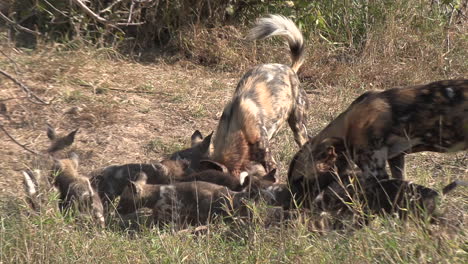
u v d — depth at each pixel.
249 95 14.12
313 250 9.71
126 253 10.36
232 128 13.61
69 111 16.28
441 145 10.74
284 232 10.29
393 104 10.77
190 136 15.83
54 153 14.01
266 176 12.29
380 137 10.81
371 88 18.97
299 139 15.34
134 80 18.44
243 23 21.25
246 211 11.45
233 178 12.56
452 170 13.60
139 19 20.48
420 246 9.01
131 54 20.14
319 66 20.03
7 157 14.18
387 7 21.27
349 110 11.22
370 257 9.20
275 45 20.80
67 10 19.58
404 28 21.11
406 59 20.28
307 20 20.58
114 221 11.90
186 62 20.30
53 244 10.21
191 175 12.77
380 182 10.70
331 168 11.28
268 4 21.05
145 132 15.84
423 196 10.09
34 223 10.72
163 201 12.06
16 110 16.16
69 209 11.50
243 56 20.38
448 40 20.80
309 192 11.32
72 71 18.09
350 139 11.05
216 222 11.36
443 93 10.55
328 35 21.30
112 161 14.42
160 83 18.62
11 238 10.27
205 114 17.05
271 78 14.68
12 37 19.67
